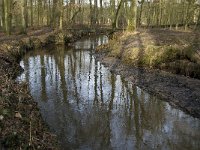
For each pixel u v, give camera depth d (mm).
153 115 16250
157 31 40312
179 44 27562
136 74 23844
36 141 10258
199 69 20906
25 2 57219
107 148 12469
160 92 19500
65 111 16625
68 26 65438
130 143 12984
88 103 18125
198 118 15594
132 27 38062
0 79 15977
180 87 19547
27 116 12219
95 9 69500
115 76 24688
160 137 13609
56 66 28828
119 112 16719
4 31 47000
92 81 23188
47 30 54531
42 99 18562
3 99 12070
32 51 37375
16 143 9648
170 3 64500
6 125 10281
